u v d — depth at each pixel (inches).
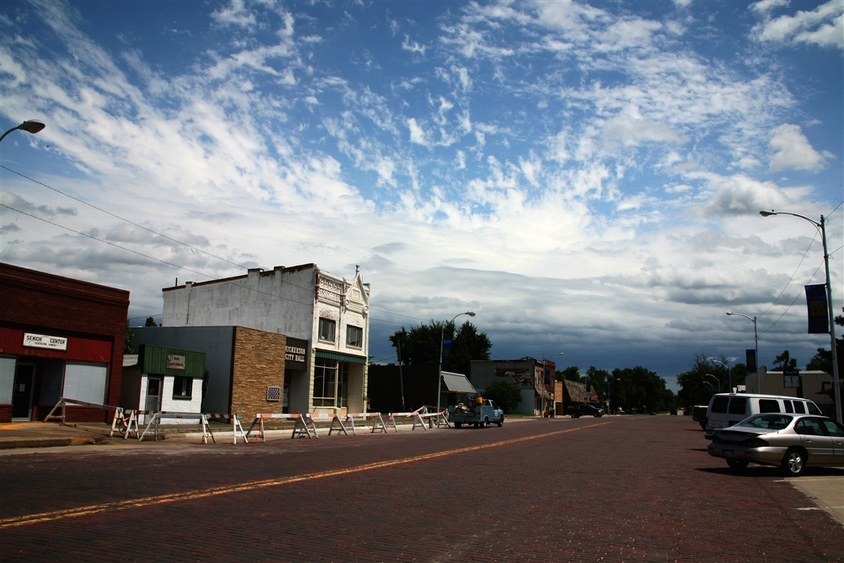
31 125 759.7
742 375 6604.3
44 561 281.7
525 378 3799.2
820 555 333.1
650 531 382.0
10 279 1081.4
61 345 1165.7
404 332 4136.3
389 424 1827.0
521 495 511.2
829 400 2491.4
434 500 476.4
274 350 1716.3
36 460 673.6
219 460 724.7
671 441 1293.1
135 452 807.7
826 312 1279.5
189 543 321.7
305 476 588.4
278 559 297.4
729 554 330.3
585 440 1258.6
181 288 2015.3
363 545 329.1
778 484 622.5
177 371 1437.0
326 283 1925.4
